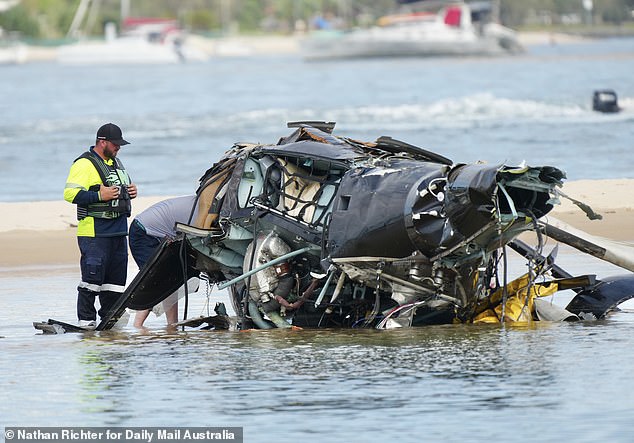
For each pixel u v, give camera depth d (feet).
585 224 211.41
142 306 135.03
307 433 84.94
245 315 129.49
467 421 86.63
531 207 116.37
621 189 245.65
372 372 103.45
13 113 548.31
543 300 131.54
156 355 115.24
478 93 586.86
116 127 138.62
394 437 83.41
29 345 123.54
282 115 485.97
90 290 137.49
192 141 393.50
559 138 372.58
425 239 112.88
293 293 126.72
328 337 121.39
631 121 427.33
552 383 97.25
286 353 113.29
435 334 120.78
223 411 91.71
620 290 132.05
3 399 97.19
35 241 212.23
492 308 130.11
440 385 97.81
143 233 139.54
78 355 116.37
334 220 117.70
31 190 290.15
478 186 110.11
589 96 534.37
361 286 124.57
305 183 124.88
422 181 113.19
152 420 89.97
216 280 135.74
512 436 82.74
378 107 514.27
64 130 452.35
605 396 92.53
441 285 118.01
